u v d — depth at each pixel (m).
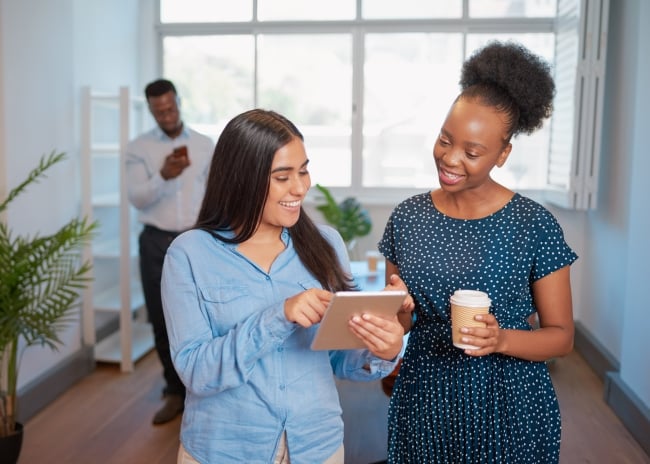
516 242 1.57
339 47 5.34
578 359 4.68
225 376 1.34
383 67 5.32
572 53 4.25
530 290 1.63
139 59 5.41
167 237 3.68
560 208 5.06
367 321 1.26
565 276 1.58
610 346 4.26
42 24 3.77
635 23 3.89
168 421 3.56
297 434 1.44
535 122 1.55
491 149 1.50
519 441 1.56
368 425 3.41
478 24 5.18
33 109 3.68
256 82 5.42
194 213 3.74
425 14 5.21
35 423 3.55
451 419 1.59
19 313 2.81
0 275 2.78
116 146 4.42
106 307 4.30
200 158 3.81
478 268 1.58
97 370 4.36
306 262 1.50
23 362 3.61
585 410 3.76
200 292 1.43
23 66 3.57
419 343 1.65
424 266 1.62
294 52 5.38
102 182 4.79
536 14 5.13
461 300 1.42
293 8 5.31
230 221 1.44
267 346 1.34
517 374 1.56
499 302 1.58
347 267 1.60
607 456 3.21
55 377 3.87
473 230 1.59
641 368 3.39
